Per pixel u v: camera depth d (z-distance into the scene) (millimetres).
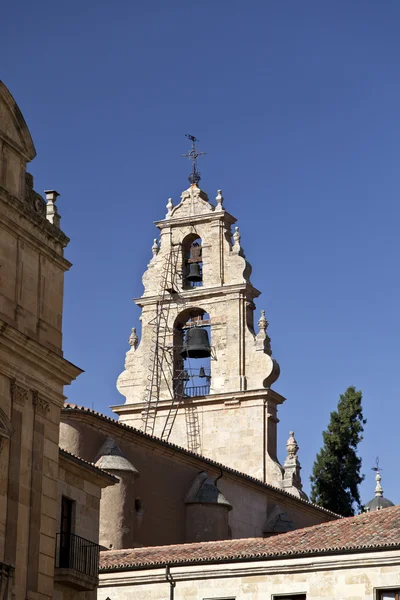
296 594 46344
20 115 41500
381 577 45156
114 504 57469
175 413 72375
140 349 74000
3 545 38312
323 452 87250
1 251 39781
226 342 72312
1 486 38469
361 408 88688
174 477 62594
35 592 39531
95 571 45000
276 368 71688
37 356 40281
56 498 41312
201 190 75250
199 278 74062
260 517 68438
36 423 40406
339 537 47562
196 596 47875
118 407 73250
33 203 42156
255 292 73562
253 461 70500
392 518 48781
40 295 41500
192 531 62000
